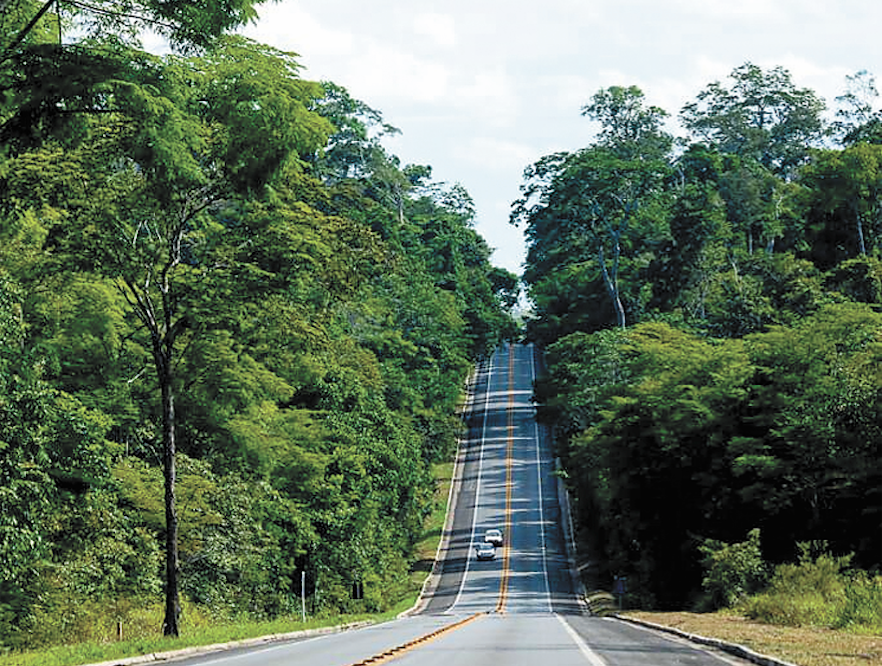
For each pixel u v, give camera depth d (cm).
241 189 2675
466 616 5447
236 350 3459
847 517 5425
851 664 1859
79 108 2064
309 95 2605
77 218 2870
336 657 2255
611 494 7344
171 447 3056
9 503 2598
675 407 6238
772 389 5644
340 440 6631
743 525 5900
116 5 2092
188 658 2336
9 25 2141
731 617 4006
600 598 7362
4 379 2580
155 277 3083
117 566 3562
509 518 10812
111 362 3997
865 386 5166
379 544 7488
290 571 5809
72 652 2309
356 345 9000
